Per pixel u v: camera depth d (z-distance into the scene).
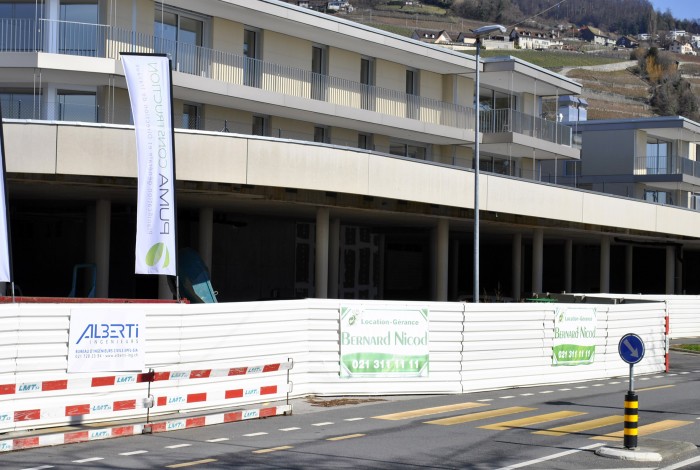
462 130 47.78
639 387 23.34
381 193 32.47
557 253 63.03
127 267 39.03
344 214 37.44
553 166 67.31
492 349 22.17
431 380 21.03
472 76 50.53
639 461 13.00
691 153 70.75
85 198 32.06
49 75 32.16
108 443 14.21
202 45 37.53
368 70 45.50
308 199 31.84
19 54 31.17
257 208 35.25
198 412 17.05
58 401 15.01
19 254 39.78
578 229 45.41
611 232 47.91
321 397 19.83
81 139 26.34
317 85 42.03
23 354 14.80
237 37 38.62
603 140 65.31
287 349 19.27
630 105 166.88
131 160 26.66
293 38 41.22
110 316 15.93
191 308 17.25
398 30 189.88
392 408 18.66
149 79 22.36
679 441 14.39
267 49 40.00
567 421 16.97
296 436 15.02
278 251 44.00
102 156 26.48
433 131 45.97
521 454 13.46
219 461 12.70
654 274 65.12
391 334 20.58
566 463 12.82
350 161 31.23
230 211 36.94
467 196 36.38
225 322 17.91
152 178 22.20
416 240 54.50
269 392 18.58
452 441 14.58
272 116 40.47
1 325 14.55
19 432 14.42
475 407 18.92
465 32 199.62
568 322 24.14
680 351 36.47
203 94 35.81
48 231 39.75
